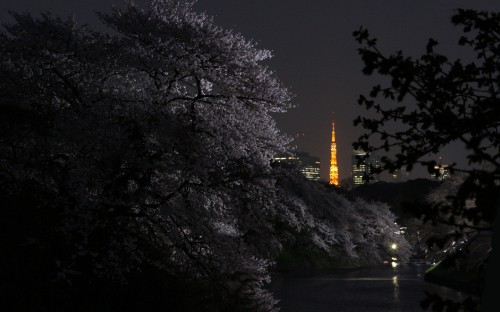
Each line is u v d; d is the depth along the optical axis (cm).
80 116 1745
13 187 1759
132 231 1991
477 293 489
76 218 1664
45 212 1756
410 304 3553
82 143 1681
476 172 443
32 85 1766
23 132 1795
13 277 1512
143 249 1973
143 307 1745
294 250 6731
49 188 1938
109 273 1731
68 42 1875
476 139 427
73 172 1711
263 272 2092
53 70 1805
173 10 2098
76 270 1641
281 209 2341
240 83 2052
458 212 456
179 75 1998
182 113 1941
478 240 3719
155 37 1991
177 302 1845
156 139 1841
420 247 10656
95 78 1867
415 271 6969
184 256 2078
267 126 2127
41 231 1647
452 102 528
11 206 1706
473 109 498
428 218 469
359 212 9081
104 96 1852
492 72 536
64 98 1825
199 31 1994
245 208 2075
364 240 8338
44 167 1775
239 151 2002
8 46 1798
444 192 5631
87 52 1847
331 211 6431
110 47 1911
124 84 1995
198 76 1962
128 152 1714
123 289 1762
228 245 1981
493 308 356
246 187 2052
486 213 433
